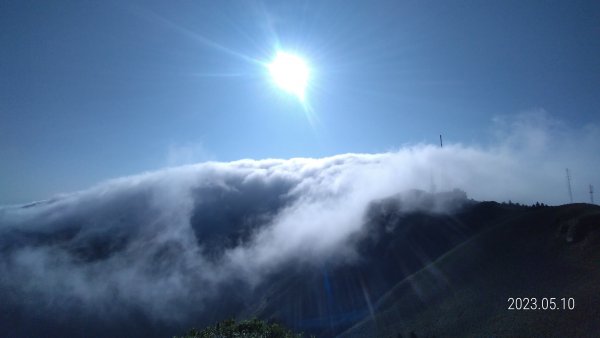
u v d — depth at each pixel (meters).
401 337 103.88
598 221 112.44
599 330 71.50
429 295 122.12
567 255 107.62
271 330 35.78
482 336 88.00
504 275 112.62
